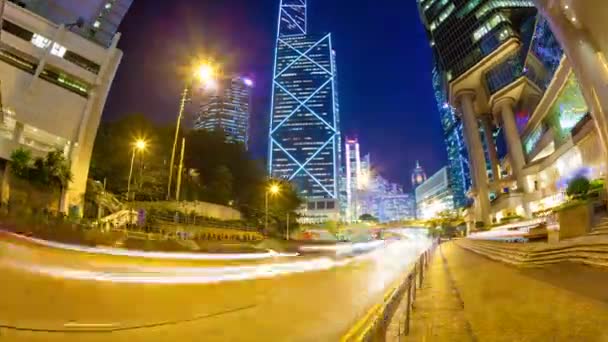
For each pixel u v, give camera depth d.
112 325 6.63
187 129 83.75
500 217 87.50
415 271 8.98
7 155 32.38
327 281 15.99
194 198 65.38
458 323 6.65
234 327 7.12
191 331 6.71
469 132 103.44
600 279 8.93
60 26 43.47
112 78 48.06
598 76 26.94
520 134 94.69
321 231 120.62
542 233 26.20
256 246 45.62
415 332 6.18
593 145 44.25
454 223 137.12
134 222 40.88
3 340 5.38
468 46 103.19
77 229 22.16
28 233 18.80
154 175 66.19
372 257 41.25
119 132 68.62
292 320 7.84
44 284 9.45
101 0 57.06
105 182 54.53
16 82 39.28
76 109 43.44
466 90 106.25
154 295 9.91
